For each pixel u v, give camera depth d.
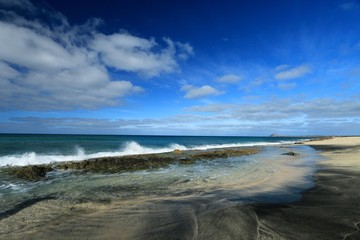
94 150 26.14
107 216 5.98
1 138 50.53
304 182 10.07
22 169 12.12
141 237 4.75
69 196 8.05
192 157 20.19
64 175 12.10
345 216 5.83
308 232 4.92
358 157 19.53
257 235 4.79
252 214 5.99
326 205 6.75
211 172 13.23
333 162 16.77
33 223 5.54
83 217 5.91
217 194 8.16
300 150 31.19
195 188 9.24
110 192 8.66
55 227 5.30
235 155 23.44
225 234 4.85
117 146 31.97
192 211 6.28
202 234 4.86
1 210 6.52
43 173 12.31
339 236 4.73
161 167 15.12
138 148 30.30
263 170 13.82
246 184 9.87
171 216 5.93
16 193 8.47
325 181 10.16
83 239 4.70
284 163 17.11
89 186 9.67
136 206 6.81
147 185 9.88
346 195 7.82
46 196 8.06
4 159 16.31
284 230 5.02
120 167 14.35
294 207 6.57
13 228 5.25
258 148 36.47
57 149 25.31
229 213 6.06
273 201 7.19
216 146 43.34
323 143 47.38
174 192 8.60
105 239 4.69
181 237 4.73
